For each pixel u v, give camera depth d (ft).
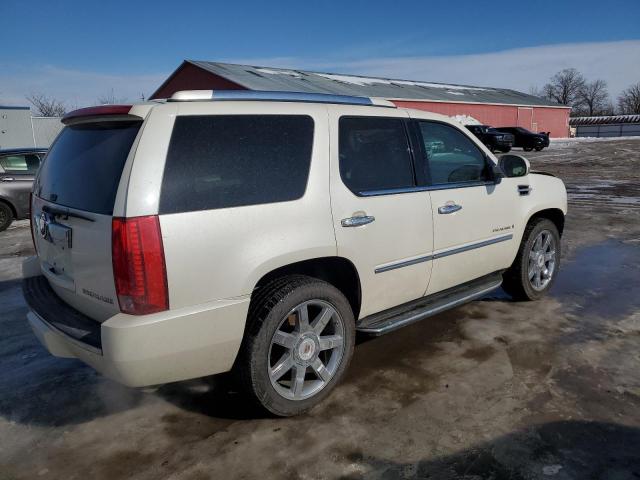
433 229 12.40
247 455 9.07
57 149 10.77
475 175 13.98
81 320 9.46
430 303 12.98
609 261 21.57
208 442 9.49
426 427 9.73
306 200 9.98
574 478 8.26
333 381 10.67
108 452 9.29
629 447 8.98
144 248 8.15
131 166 8.32
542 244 16.51
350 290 11.40
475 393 10.91
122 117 8.98
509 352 12.84
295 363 10.02
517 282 15.88
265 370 9.53
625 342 13.30
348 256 10.62
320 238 10.06
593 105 339.98
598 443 9.11
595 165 69.26
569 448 8.99
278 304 9.50
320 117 10.64
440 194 12.60
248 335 9.42
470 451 8.99
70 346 9.19
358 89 114.11
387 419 10.03
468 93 145.69
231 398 11.05
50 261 10.51
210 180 8.91
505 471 8.46
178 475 8.61
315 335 10.24
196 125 8.99
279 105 10.16
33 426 10.18
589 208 35.78
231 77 100.53
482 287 14.26
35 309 10.15
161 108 8.79
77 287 9.47
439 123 13.29
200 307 8.71
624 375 11.53
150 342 8.29
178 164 8.64
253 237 9.21
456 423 9.83
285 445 9.32
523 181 15.30
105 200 8.59
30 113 92.17
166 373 8.74
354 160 11.09
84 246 8.96
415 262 12.09
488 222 13.98
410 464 8.71
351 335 10.89
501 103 139.54
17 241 29.22
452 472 8.48
